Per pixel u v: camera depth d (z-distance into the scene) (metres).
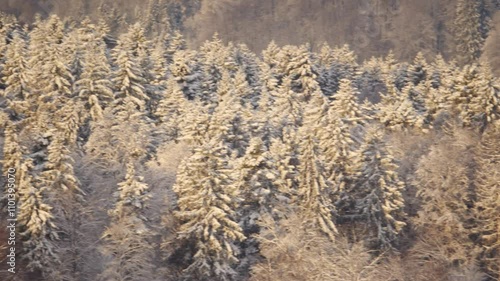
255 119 53.28
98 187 42.78
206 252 38.12
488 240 43.88
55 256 34.97
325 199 43.19
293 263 36.44
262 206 41.31
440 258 42.56
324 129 48.69
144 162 49.19
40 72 59.59
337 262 36.59
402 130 61.34
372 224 45.53
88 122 55.38
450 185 45.56
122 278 36.41
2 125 46.41
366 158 46.34
